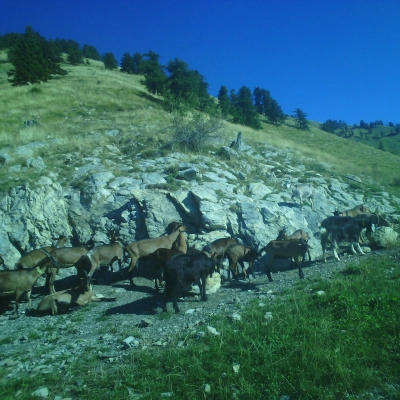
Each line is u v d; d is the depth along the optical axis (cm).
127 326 901
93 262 1266
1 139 2447
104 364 680
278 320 739
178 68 4881
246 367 588
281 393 530
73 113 3331
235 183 1839
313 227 1633
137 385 579
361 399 499
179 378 583
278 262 1412
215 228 1503
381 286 881
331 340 636
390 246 1370
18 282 1113
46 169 1923
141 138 2488
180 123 2430
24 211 1523
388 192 2414
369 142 12369
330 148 4694
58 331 942
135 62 8856
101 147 2297
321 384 535
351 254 1365
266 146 2995
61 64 7688
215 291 1155
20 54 4966
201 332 740
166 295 973
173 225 1456
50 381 638
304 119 7350
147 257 1344
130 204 1599
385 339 625
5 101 3572
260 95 8419
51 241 1534
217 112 2558
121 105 3725
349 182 2462
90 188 1662
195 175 1778
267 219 1547
